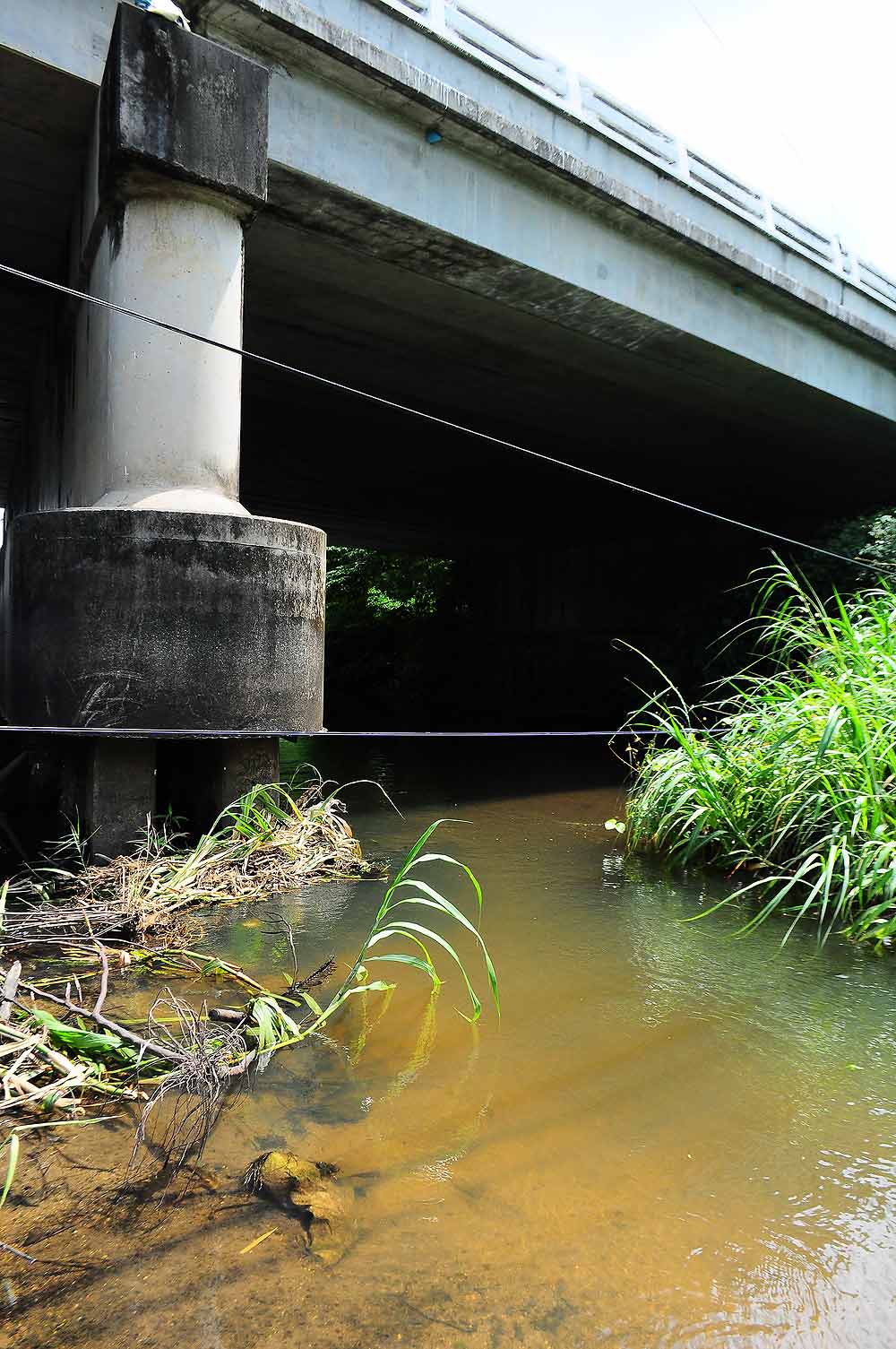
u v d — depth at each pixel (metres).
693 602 19.08
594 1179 1.87
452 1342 1.40
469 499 19.03
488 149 7.76
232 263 5.31
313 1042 2.54
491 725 18.39
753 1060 2.48
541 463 15.94
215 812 4.75
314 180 6.79
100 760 4.36
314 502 19.73
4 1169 1.87
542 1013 2.80
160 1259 1.58
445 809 6.91
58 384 8.51
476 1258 1.61
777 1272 1.59
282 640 4.80
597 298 9.07
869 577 12.28
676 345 10.32
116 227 5.11
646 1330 1.44
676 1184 1.86
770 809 4.75
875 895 3.86
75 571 4.43
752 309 10.73
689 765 5.21
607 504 19.17
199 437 5.08
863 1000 2.95
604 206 8.77
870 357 12.62
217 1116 2.10
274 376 11.44
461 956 3.34
